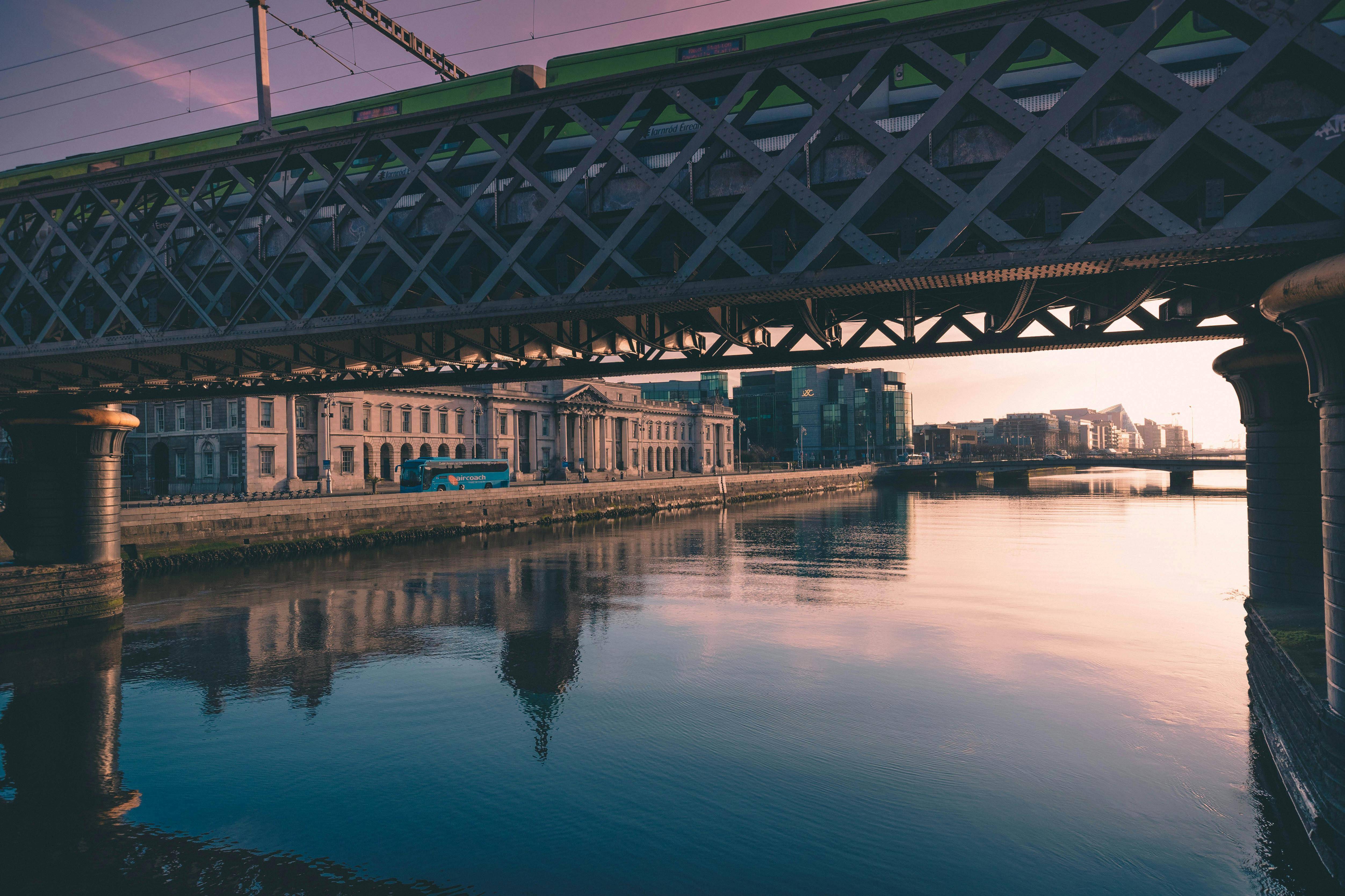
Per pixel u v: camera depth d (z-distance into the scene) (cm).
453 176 1528
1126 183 864
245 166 1348
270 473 5688
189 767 1362
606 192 1251
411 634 2333
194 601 2867
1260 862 1018
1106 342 1413
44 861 1058
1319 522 1268
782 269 1031
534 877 1012
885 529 5559
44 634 2200
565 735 1499
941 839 1095
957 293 1455
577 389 9169
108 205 1416
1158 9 857
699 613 2633
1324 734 848
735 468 13275
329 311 1584
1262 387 1299
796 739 1474
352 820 1164
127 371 1811
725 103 1034
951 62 938
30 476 2275
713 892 977
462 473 6381
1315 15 793
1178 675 1855
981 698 1703
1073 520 6053
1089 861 1034
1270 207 817
